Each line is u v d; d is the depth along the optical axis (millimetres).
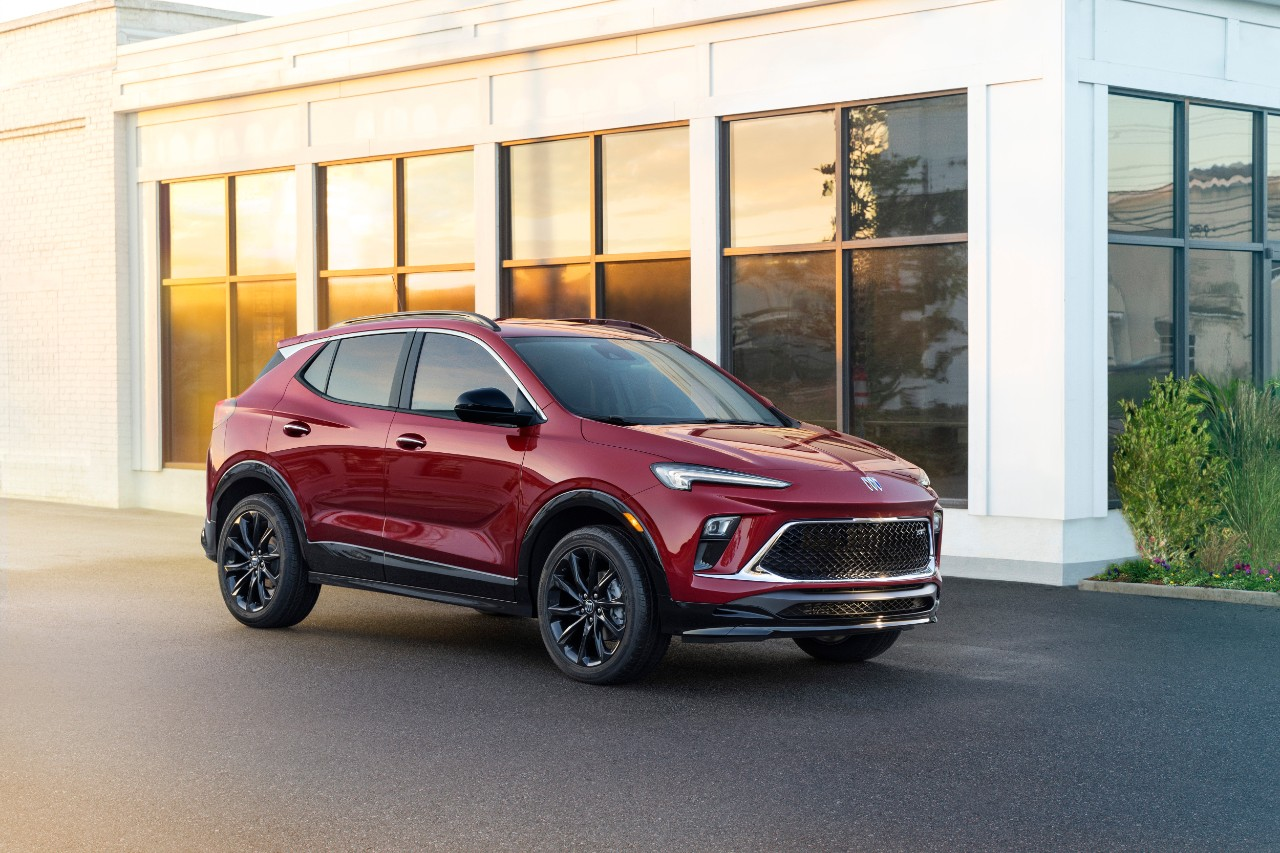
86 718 6695
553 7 14312
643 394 8039
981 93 11711
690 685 7492
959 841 4883
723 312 13414
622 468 7262
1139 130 12070
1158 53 12008
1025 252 11500
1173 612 9922
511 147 14953
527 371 7895
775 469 7070
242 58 16906
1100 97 11578
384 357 8633
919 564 7414
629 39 13891
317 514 8703
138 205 18234
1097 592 10898
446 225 15523
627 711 6863
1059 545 11328
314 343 9094
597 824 5078
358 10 15906
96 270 18375
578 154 14453
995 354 11672
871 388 12562
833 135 12727
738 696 7215
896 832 4984
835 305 12719
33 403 19203
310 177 16484
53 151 18812
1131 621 9555
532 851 4785
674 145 13797
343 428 8594
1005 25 11594
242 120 17141
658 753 6070
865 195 12555
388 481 8305
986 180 11711
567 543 7441
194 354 17906
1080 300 11445
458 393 8156
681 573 7023
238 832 4992
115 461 18219
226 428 9273
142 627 9219
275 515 8938
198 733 6418
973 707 6973
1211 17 12383
